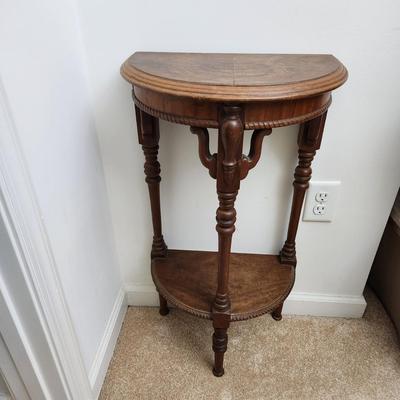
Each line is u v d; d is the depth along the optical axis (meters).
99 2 0.66
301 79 0.53
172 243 0.98
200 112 0.52
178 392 0.85
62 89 0.63
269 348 0.95
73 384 0.71
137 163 0.85
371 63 0.69
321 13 0.65
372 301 1.09
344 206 0.87
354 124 0.76
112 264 0.96
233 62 0.62
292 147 0.80
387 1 0.63
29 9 0.51
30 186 0.52
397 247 0.97
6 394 0.74
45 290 0.58
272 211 0.90
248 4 0.65
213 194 0.88
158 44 0.70
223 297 0.74
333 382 0.87
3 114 0.45
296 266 0.98
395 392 0.85
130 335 0.99
